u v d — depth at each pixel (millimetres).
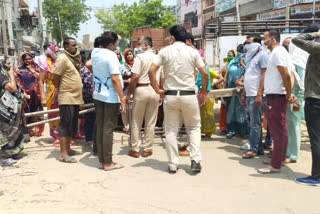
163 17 37625
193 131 4219
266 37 4195
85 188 3699
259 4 22094
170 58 4000
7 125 4633
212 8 33250
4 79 4500
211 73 6254
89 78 5477
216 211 3135
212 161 4715
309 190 3629
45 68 5523
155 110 4914
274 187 3719
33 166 4496
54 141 5977
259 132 4906
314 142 3758
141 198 3426
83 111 5156
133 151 4945
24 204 3273
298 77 4430
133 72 4684
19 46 15484
